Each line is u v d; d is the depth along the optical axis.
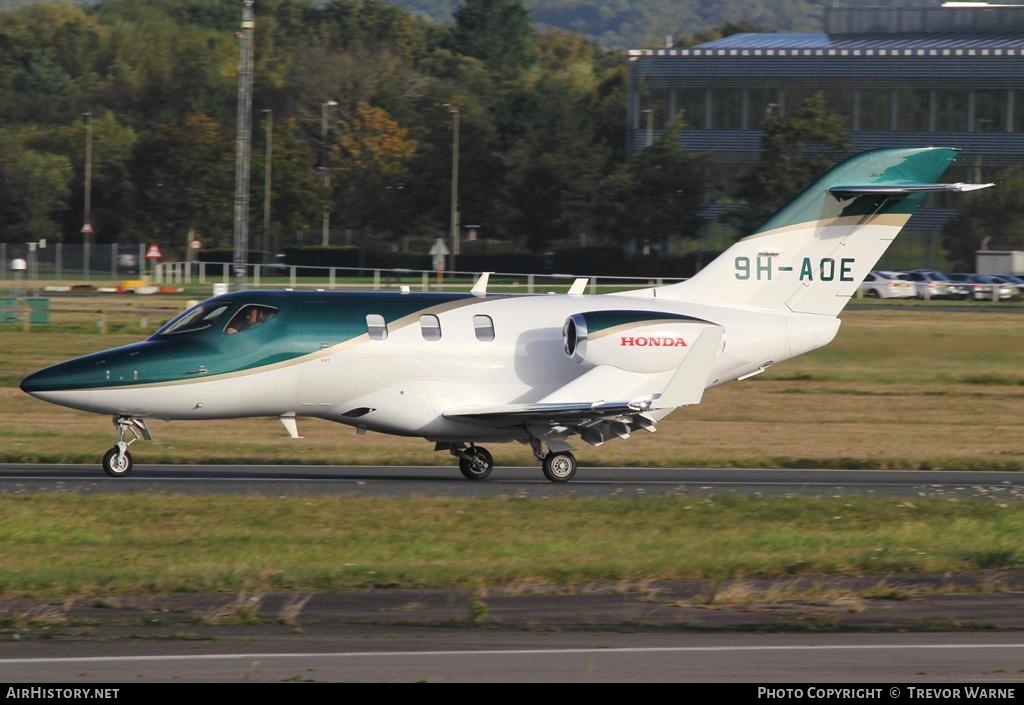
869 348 178.25
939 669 43.00
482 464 91.19
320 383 87.00
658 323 90.88
